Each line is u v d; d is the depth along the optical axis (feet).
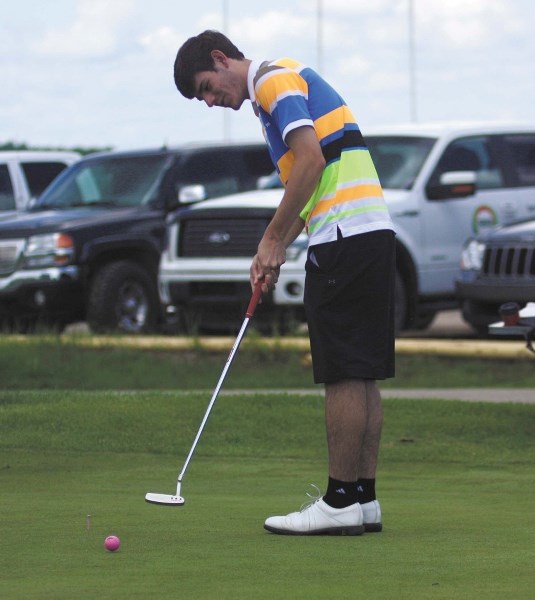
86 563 34.27
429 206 109.29
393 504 47.03
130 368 96.89
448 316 150.82
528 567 33.73
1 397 73.82
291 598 29.86
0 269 118.52
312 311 41.34
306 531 39.40
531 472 56.18
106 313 115.44
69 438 63.05
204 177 123.03
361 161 41.50
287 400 72.18
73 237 115.75
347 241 40.83
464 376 93.09
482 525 41.65
